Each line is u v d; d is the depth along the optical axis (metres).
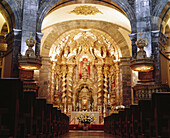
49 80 23.28
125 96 22.64
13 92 5.17
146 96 15.52
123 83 22.88
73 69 27.03
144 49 16.23
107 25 24.03
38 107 8.09
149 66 14.81
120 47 23.61
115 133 13.40
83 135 13.66
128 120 9.79
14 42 16.45
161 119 5.43
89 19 23.94
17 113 5.34
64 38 25.48
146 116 7.35
